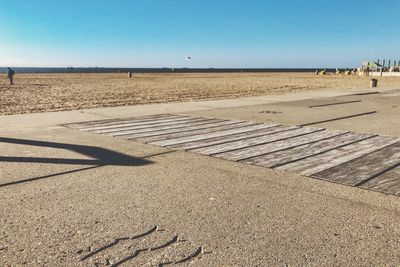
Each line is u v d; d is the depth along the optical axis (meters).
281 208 3.39
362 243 2.74
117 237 2.81
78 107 13.12
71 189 3.87
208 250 2.62
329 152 5.54
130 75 52.38
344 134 7.06
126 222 3.07
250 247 2.67
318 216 3.21
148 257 2.53
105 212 3.27
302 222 3.09
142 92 21.61
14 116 9.71
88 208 3.36
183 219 3.14
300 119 9.20
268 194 3.76
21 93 20.41
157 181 4.15
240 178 4.28
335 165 4.81
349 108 11.71
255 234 2.87
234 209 3.36
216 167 4.73
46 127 7.80
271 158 5.18
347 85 30.20
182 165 4.82
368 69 73.50
